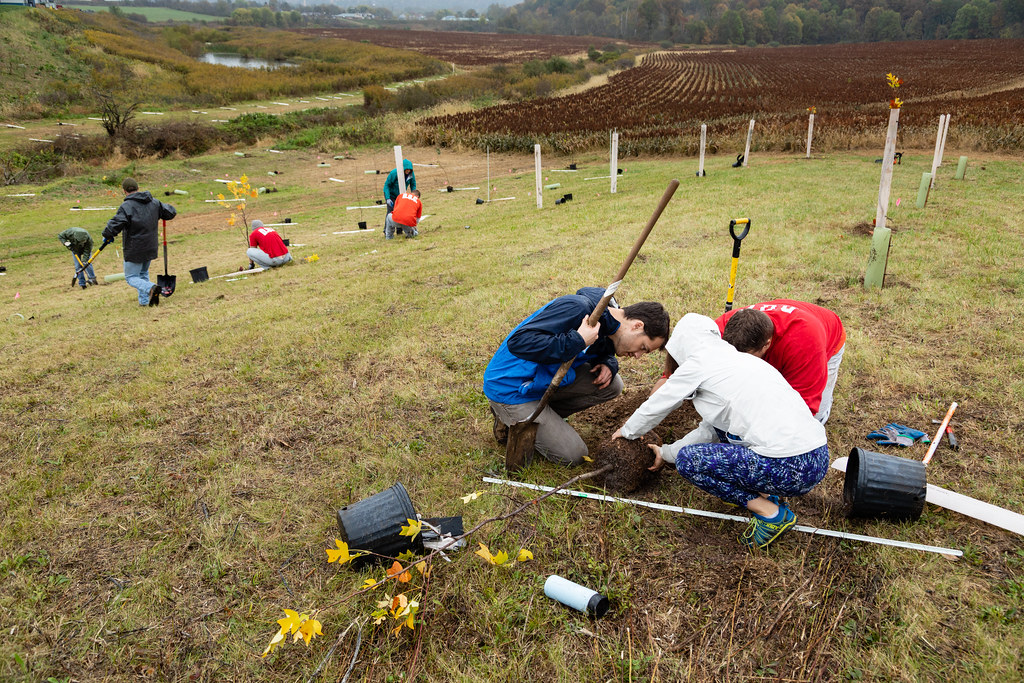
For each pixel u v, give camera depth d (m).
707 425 3.18
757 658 2.41
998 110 20.39
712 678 2.34
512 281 7.08
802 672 2.34
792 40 141.62
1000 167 14.12
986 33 122.94
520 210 12.81
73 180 20.25
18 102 30.53
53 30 44.59
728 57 83.50
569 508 3.25
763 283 6.50
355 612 2.67
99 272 11.42
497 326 5.68
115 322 6.87
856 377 4.52
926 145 18.08
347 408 4.38
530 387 3.45
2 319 7.68
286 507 3.36
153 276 10.09
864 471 2.97
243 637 2.60
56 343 6.09
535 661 2.44
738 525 3.11
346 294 7.11
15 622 2.68
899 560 2.81
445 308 6.27
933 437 3.73
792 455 2.72
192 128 26.33
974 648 2.38
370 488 3.50
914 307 5.68
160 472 3.71
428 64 59.53
